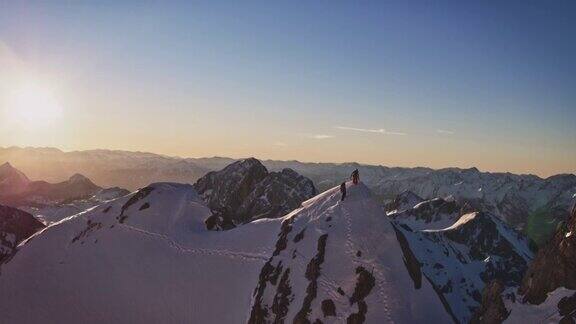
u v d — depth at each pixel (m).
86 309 70.62
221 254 70.88
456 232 159.12
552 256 55.22
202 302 64.06
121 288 71.81
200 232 80.19
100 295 72.31
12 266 85.81
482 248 153.62
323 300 54.41
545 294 53.56
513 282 130.62
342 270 57.12
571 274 52.00
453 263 129.25
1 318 73.69
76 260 81.12
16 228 111.06
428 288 57.75
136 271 73.75
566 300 50.50
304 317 53.84
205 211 86.38
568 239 53.81
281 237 66.69
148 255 76.25
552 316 50.31
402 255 58.75
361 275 55.53
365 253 58.53
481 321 59.12
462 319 85.88
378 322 51.31
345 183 71.81
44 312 72.56
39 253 86.56
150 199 89.12
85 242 84.81
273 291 59.19
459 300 103.56
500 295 58.62
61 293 75.06
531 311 53.03
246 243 70.69
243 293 62.44
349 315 52.41
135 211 87.31
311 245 61.94
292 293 57.38
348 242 60.28
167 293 67.75
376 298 53.50
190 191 93.75
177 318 63.66
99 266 77.81
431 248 132.88
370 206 65.00
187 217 84.94
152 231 81.81
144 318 65.69
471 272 131.50
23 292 78.00
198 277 68.31
